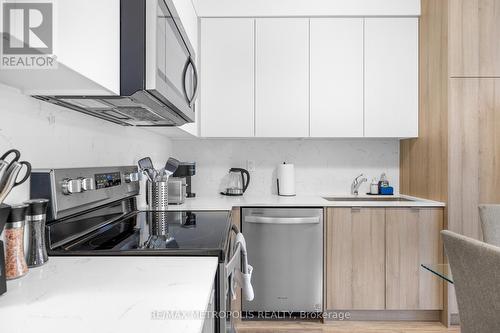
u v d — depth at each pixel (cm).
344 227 220
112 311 59
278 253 219
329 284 220
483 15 214
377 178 278
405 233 220
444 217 219
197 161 279
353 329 215
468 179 214
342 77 243
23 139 98
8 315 58
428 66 233
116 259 93
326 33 243
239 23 242
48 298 65
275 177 279
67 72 73
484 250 88
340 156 278
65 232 107
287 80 243
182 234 123
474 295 95
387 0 241
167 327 53
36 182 99
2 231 71
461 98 214
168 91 108
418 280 221
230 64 243
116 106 117
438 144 223
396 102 245
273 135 244
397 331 212
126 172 157
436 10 224
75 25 70
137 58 94
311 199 242
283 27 243
